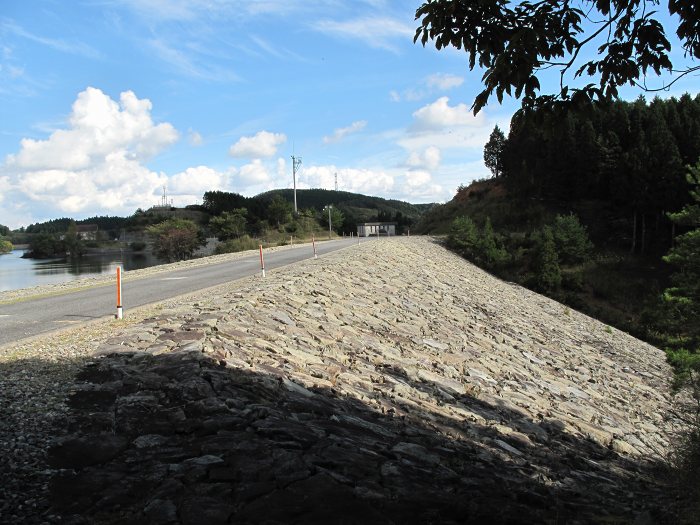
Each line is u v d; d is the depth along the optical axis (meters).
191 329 8.48
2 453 4.25
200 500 3.65
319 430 5.37
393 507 3.97
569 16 4.06
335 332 11.31
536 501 5.10
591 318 35.25
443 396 9.19
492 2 4.08
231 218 75.88
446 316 19.08
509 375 12.96
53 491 3.76
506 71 4.04
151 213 126.44
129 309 11.91
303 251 37.09
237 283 16.53
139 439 4.66
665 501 6.51
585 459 8.38
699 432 8.91
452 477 5.16
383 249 34.72
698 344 23.91
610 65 4.14
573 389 14.12
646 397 16.50
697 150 52.69
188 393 5.71
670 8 4.04
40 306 13.57
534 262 44.03
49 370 6.51
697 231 24.64
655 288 43.09
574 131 67.06
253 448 4.53
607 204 62.53
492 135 100.56
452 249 53.03
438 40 4.46
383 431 6.21
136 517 3.44
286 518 3.53
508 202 75.94
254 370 6.89
